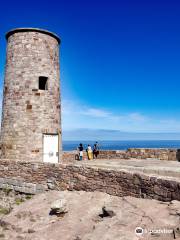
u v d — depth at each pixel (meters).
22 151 15.55
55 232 8.51
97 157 21.41
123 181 9.76
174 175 11.34
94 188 10.68
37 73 16.11
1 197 13.90
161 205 8.16
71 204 10.31
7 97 16.39
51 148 16.22
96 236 7.29
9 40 16.84
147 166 13.98
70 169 11.55
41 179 12.55
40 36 16.48
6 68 16.81
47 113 16.16
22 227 9.48
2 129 16.50
